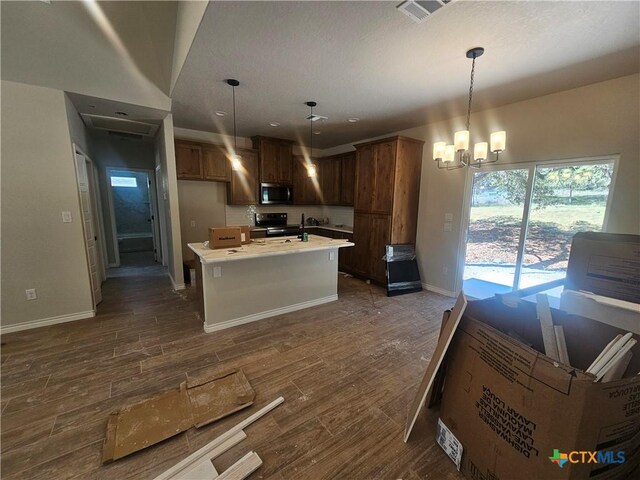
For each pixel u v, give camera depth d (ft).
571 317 4.84
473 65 7.62
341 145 20.01
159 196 17.83
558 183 9.95
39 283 9.68
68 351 8.25
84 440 5.25
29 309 9.59
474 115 12.05
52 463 4.79
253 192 17.58
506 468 3.92
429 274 14.56
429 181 14.19
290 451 5.09
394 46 6.84
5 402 6.17
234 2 5.32
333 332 9.68
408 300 12.98
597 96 8.79
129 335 9.26
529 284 11.04
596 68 7.84
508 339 4.05
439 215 13.85
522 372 3.79
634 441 3.63
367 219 15.38
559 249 10.11
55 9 8.82
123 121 13.02
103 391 6.56
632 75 8.11
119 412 5.85
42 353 8.13
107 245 18.57
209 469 4.67
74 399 6.28
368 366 7.73
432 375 5.04
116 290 13.80
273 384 6.93
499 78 8.59
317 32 6.31
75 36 9.30
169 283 15.02
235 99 10.80
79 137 11.59
